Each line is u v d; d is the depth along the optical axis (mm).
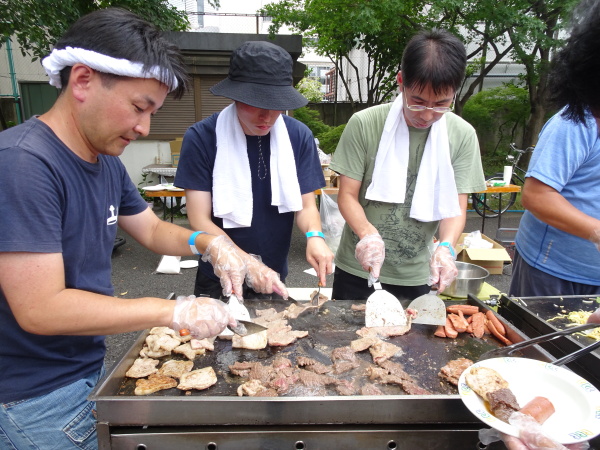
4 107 9938
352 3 11398
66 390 1571
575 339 1931
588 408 1375
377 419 1510
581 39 1384
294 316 2338
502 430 1248
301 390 1730
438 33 2072
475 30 11133
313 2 11961
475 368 1558
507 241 6918
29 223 1240
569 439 1255
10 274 1242
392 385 1775
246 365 1865
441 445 1521
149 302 1488
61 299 1303
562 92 1554
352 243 2748
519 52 11250
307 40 14422
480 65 12883
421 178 2482
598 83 1375
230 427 1502
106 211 1643
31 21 5664
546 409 1361
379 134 2506
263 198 2516
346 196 2621
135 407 1468
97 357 1714
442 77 1993
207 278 2607
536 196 2309
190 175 2418
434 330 2217
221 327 1545
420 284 2734
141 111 1359
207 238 2025
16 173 1230
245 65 2045
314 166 2652
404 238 2631
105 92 1288
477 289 3385
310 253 2406
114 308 1390
